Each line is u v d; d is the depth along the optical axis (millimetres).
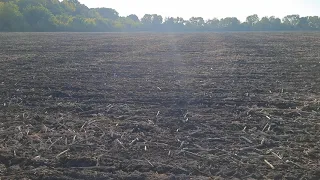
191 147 5215
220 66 13266
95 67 12898
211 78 10656
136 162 4723
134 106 7410
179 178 4258
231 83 9844
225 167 4555
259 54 17844
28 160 4758
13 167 4562
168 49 20922
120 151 5066
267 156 4895
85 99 8062
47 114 6887
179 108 7219
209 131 5871
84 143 5359
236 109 7168
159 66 13219
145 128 6016
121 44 25594
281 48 21781
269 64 13859
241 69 12445
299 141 5461
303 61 14703
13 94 8516
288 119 6523
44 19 63031
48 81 10086
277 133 5824
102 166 4598
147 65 13484
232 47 22703
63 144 5340
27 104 7645
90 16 91688
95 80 10266
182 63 14125
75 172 4418
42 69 12398
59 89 9047
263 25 97562
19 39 30625
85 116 6758
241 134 5742
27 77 10750
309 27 97250
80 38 34469
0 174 4371
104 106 7422
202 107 7332
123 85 9531
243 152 5043
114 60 15047
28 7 63719
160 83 9797
